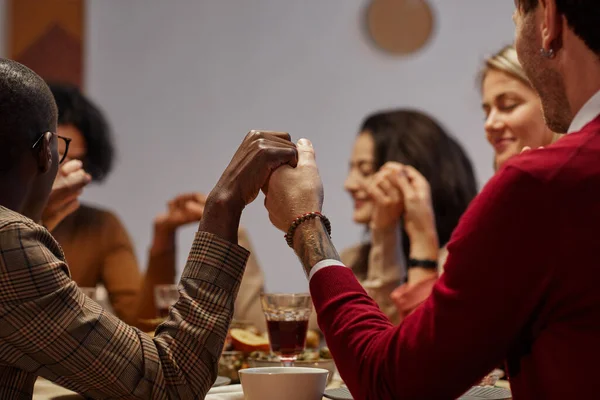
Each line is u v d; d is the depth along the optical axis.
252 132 1.21
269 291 4.70
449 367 0.88
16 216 1.04
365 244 2.76
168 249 2.67
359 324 0.99
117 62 4.71
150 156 4.72
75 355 1.02
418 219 2.14
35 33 4.55
